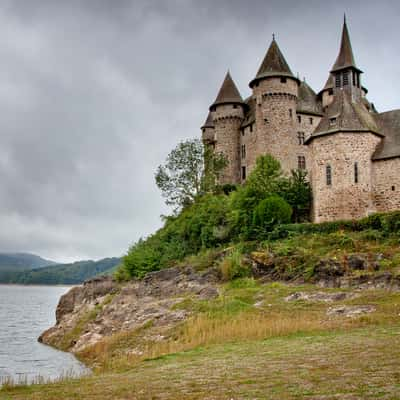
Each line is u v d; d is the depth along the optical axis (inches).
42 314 3223.4
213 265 1836.9
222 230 2055.9
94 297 2107.5
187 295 1609.3
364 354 608.1
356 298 1167.6
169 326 1220.5
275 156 2498.8
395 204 1790.1
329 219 1872.5
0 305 4079.7
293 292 1349.7
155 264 2176.4
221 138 2834.6
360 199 1833.2
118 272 2229.3
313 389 447.5
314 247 1652.3
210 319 1141.1
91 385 574.6
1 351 1518.2
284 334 880.9
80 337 1584.6
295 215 2017.7
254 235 1899.6
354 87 2079.2
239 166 2805.1
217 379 538.0
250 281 1578.5
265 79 2556.6
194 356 771.4
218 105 2856.8
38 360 1327.5
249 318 1065.5
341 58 2119.8
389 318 916.6
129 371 705.6
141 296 1811.0
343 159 1862.7
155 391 498.3
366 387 439.2
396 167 1802.4
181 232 2359.7
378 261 1401.3
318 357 615.8
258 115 2576.3
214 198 2395.4
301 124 2608.3
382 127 1974.7
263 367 586.6
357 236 1626.5
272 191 2025.1
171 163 2815.0
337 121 1907.0
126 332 1298.0
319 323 935.7
